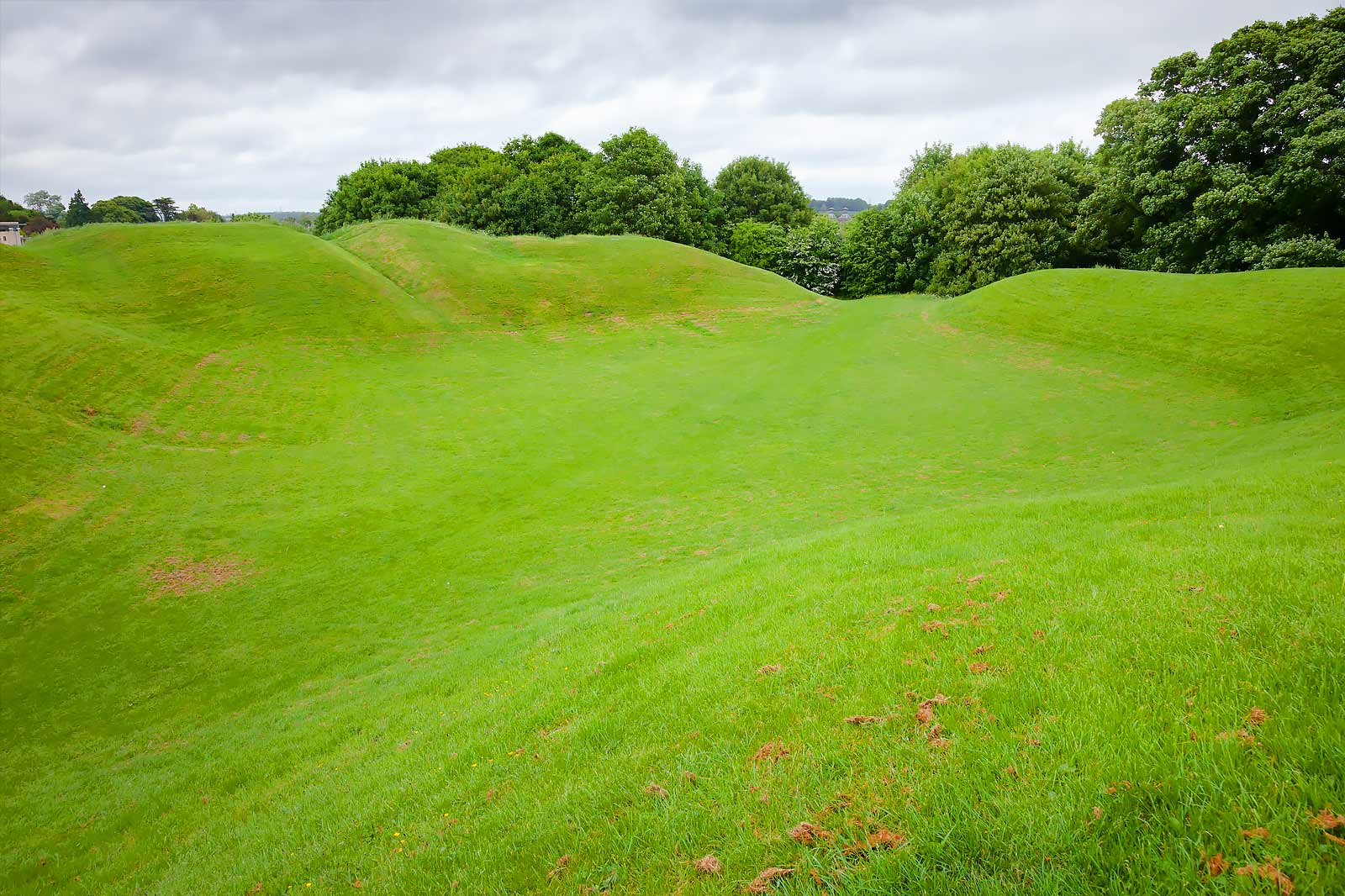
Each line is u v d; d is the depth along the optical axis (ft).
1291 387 97.45
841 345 159.02
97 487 94.32
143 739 50.55
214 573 76.69
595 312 197.47
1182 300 132.77
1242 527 30.27
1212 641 18.39
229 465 105.70
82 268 170.40
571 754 22.74
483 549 81.20
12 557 77.15
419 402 136.36
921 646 22.71
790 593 33.94
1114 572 26.30
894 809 14.51
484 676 41.14
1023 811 13.29
